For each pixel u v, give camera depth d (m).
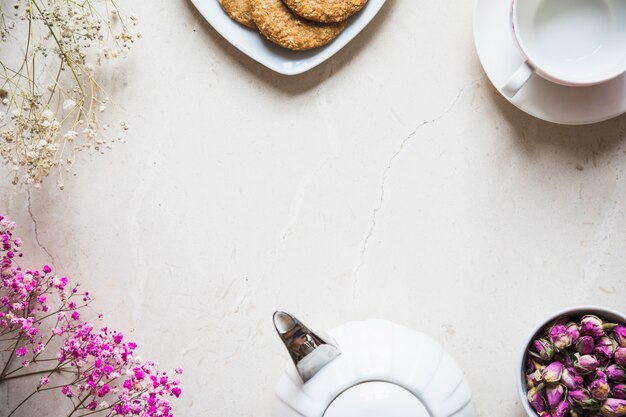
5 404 0.80
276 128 0.79
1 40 0.79
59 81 0.79
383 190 0.79
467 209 0.78
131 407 0.73
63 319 0.80
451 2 0.78
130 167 0.80
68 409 0.80
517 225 0.78
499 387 0.78
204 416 0.79
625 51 0.74
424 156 0.78
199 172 0.79
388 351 0.69
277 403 0.70
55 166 0.80
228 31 0.77
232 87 0.79
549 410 0.72
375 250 0.79
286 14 0.75
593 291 0.77
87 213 0.80
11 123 0.80
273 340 0.79
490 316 0.78
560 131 0.78
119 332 0.79
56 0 0.78
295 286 0.79
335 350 0.69
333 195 0.79
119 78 0.79
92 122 0.79
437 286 0.78
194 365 0.79
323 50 0.77
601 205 0.77
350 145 0.79
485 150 0.78
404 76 0.78
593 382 0.70
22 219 0.80
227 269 0.79
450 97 0.78
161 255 0.80
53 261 0.80
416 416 0.67
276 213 0.79
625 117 0.77
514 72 0.75
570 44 0.75
